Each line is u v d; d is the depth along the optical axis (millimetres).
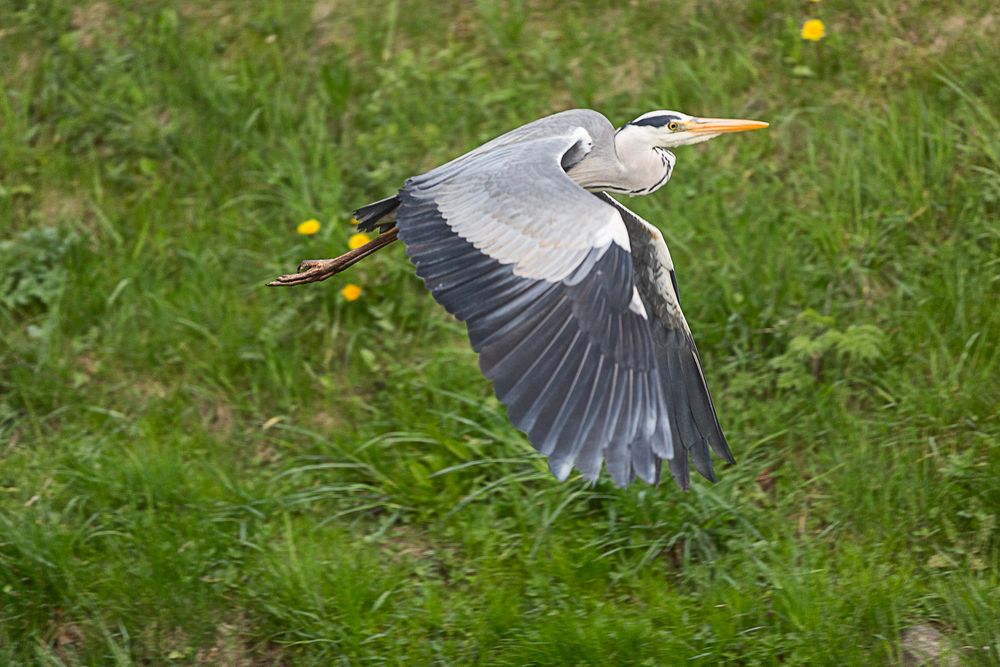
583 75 13703
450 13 14352
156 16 14312
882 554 10383
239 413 11938
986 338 11539
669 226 12469
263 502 11055
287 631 10219
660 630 9836
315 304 12539
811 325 11766
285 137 13508
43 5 14305
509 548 10680
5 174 13375
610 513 10727
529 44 14062
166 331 12320
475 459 11367
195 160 13320
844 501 10695
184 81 13844
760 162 12984
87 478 11109
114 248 12922
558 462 7844
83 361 12297
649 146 9969
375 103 13641
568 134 9398
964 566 10250
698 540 10578
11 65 14031
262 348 12234
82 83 13883
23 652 10195
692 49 13883
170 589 10344
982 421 11086
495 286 8125
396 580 10438
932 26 13641
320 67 13969
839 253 12273
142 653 10164
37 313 12641
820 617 9719
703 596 10195
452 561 10711
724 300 12023
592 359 8023
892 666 9578
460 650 9969
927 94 13242
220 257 12781
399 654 9961
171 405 11969
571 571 10367
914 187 12492
